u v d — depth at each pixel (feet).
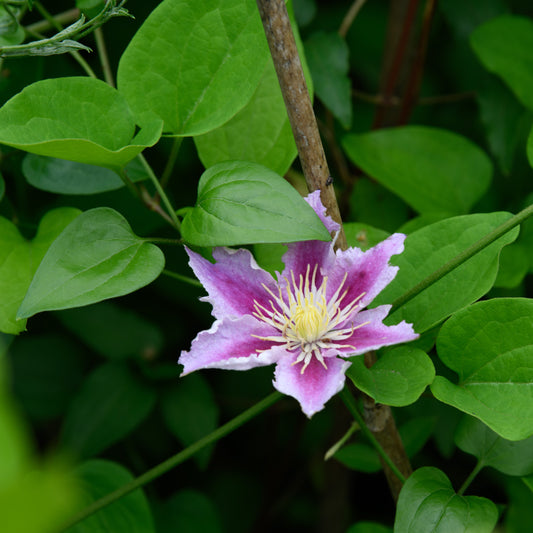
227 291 3.28
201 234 3.24
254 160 3.53
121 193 3.78
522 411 3.20
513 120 4.09
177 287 4.08
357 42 4.67
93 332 3.94
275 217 3.21
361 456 3.68
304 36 4.04
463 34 4.21
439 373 3.81
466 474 4.12
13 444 1.48
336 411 4.17
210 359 3.18
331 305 3.28
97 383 3.86
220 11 3.37
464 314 3.26
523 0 4.52
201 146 3.53
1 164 3.71
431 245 3.40
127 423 3.84
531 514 3.63
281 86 3.25
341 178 4.19
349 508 4.48
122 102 3.33
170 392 3.90
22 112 3.24
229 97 3.38
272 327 3.27
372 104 4.65
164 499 4.26
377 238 3.56
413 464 4.14
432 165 3.96
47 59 3.90
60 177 3.56
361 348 3.22
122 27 4.06
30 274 3.40
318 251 3.31
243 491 4.40
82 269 3.25
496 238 3.26
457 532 3.25
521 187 4.11
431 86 4.59
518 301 3.24
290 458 4.23
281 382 3.19
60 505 1.42
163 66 3.39
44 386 3.98
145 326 3.96
